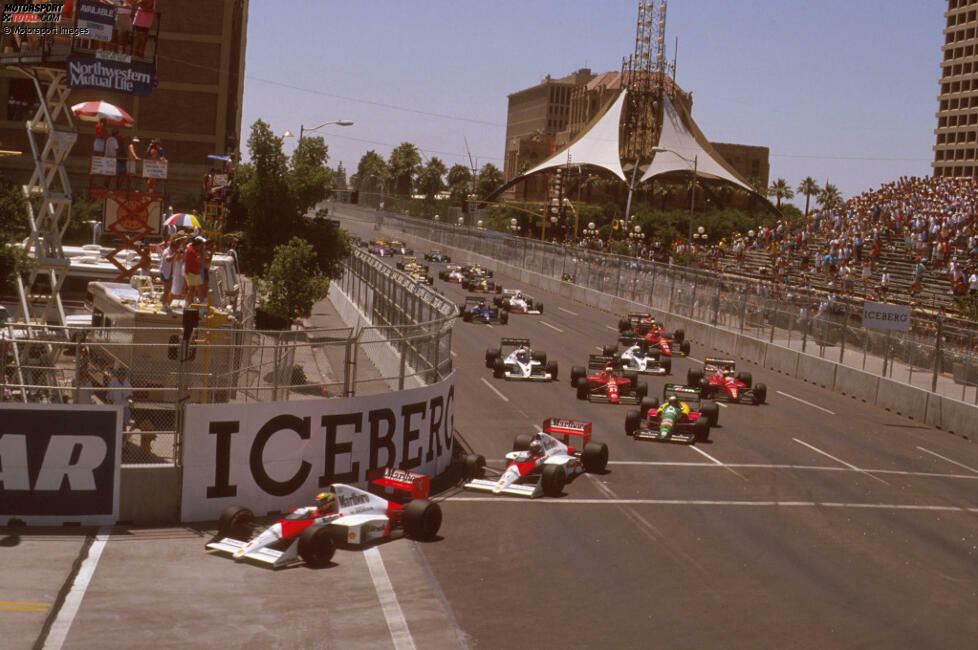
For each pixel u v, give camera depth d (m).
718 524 29.25
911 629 21.27
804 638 20.36
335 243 66.12
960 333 52.44
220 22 99.81
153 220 40.62
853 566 25.80
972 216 89.69
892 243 99.56
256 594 21.53
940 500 34.19
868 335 59.62
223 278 42.41
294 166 65.25
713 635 20.27
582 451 36.03
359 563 24.05
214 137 100.31
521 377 54.75
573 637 19.83
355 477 29.55
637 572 24.30
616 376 51.88
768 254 115.00
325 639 19.20
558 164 192.12
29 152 96.00
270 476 27.66
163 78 99.38
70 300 46.06
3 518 25.41
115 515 26.06
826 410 52.72
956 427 48.84
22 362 27.66
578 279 112.31
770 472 36.75
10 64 36.53
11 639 18.31
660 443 40.94
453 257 174.12
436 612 20.97
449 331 36.97
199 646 18.56
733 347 74.50
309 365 48.59
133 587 21.53
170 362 31.36
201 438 26.59
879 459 40.72
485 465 34.03
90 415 25.75
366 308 62.38
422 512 26.17
